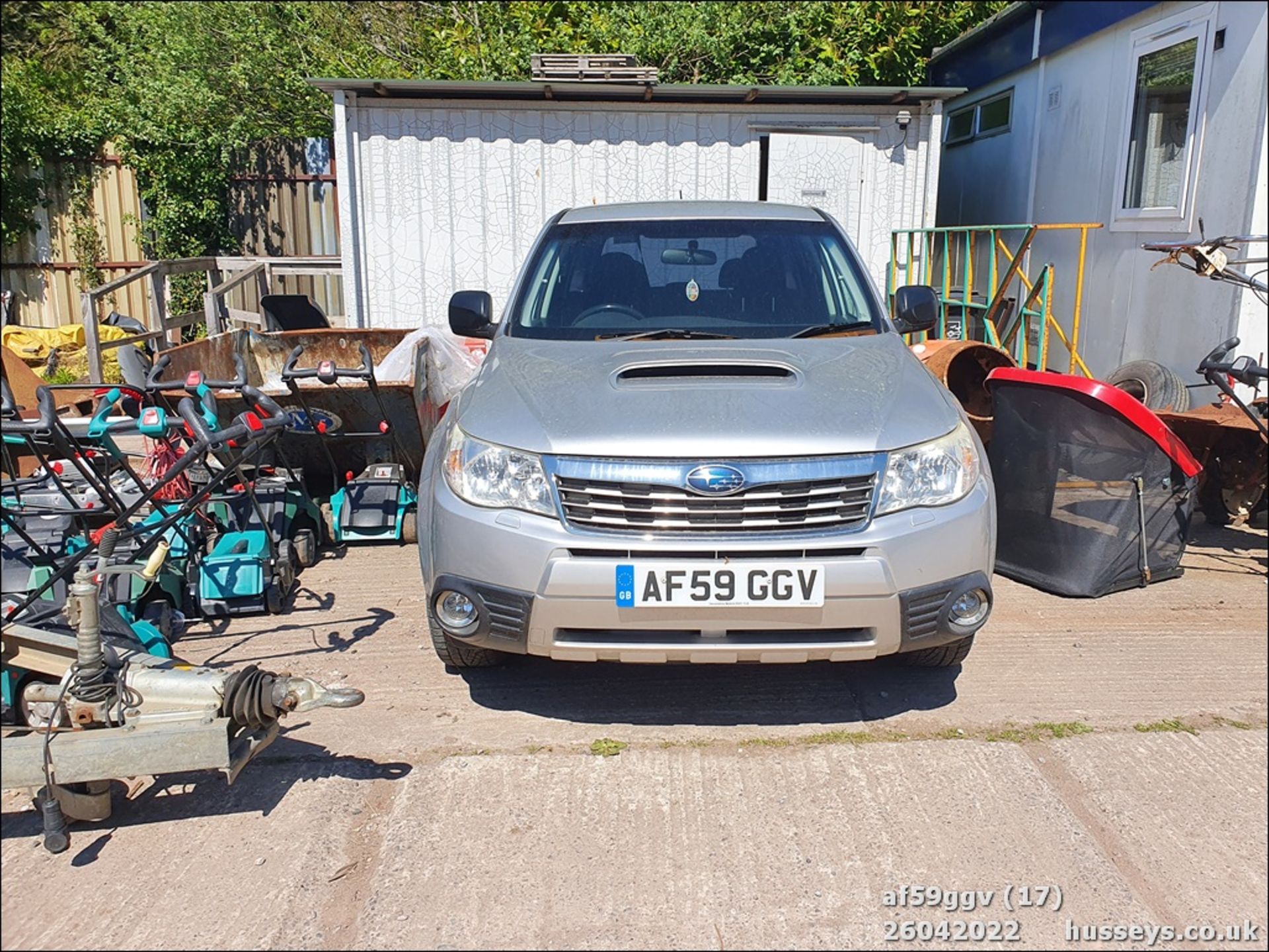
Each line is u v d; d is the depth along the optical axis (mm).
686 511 3180
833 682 3949
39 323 12789
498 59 11734
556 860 2889
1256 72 6047
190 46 12133
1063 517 4883
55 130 12109
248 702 2945
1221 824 3066
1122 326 7641
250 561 4641
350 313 9117
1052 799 3180
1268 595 4895
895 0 11852
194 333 12289
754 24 11836
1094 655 4203
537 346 4156
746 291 4469
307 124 12578
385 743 3504
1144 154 7418
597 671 4062
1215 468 6000
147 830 3035
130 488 5152
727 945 2566
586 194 9109
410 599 4930
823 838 2984
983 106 10547
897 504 3254
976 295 9594
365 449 6031
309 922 2648
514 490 3289
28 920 2648
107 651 3150
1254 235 6102
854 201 9289
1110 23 7727
